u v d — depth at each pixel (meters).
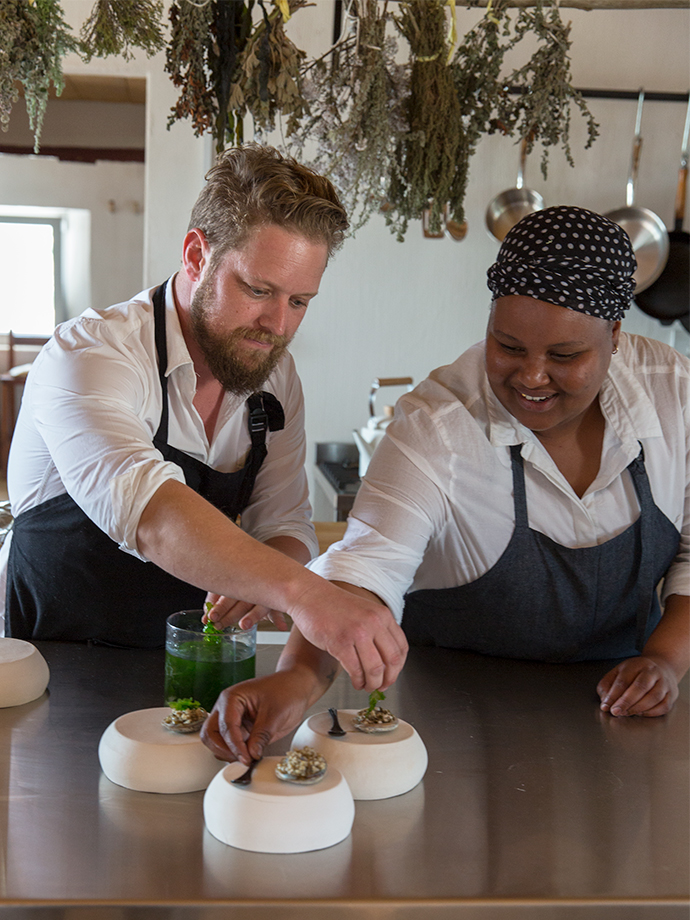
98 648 1.40
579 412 1.16
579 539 1.30
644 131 3.50
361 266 3.52
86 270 7.02
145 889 0.73
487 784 0.96
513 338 1.09
